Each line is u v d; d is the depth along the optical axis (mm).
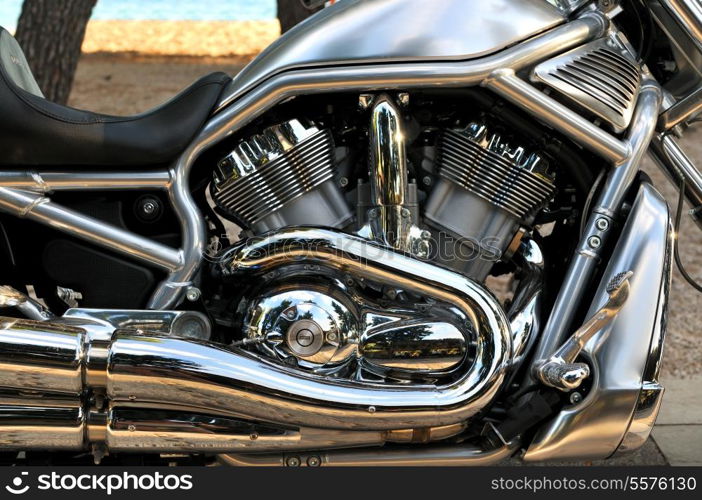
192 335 2279
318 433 2242
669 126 2391
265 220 2268
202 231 2277
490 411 2328
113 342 2152
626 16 2471
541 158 2238
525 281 2377
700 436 3016
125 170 2275
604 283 2229
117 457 2393
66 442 2199
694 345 3941
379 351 2225
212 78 2260
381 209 2191
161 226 2352
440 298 2178
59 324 2182
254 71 2229
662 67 2525
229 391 2154
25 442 2195
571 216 2439
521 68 2193
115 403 2201
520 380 2340
